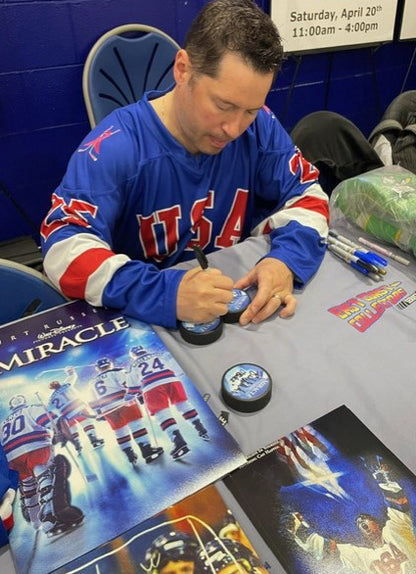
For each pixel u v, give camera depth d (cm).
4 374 69
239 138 107
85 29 173
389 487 54
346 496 54
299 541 50
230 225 119
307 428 61
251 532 50
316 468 56
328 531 50
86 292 82
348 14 216
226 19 76
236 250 98
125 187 99
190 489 54
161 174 100
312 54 225
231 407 64
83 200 92
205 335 74
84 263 83
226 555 48
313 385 67
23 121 182
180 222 109
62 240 86
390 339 75
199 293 76
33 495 54
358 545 49
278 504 53
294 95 237
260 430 61
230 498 53
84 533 50
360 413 63
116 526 51
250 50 75
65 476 56
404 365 71
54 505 53
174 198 105
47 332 77
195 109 85
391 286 88
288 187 113
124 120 101
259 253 98
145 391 66
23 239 197
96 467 57
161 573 47
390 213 97
